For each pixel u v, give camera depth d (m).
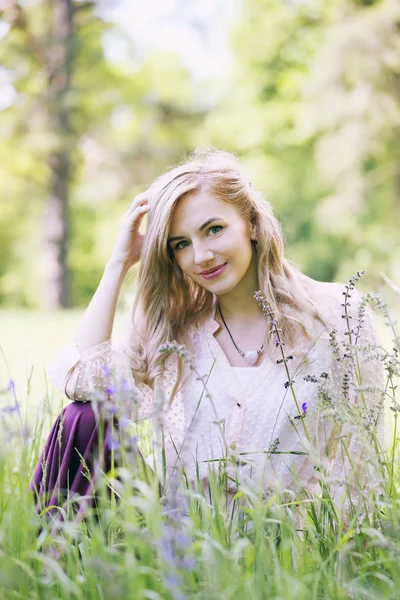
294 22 16.17
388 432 2.58
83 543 1.58
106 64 16.61
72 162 16.34
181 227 2.16
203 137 17.62
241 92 17.33
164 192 2.18
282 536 1.62
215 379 2.22
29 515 1.62
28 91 15.73
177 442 2.21
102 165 17.23
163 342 2.27
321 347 2.19
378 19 13.44
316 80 14.11
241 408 2.18
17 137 15.62
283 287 2.23
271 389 2.18
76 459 2.09
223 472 1.85
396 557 1.54
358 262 14.70
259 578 1.43
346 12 14.13
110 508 1.79
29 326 9.59
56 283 16.53
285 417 2.14
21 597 1.47
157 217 2.18
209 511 1.72
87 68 16.12
